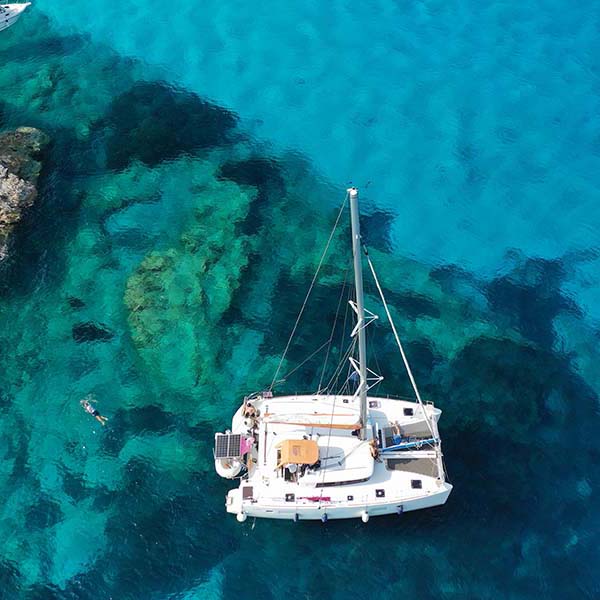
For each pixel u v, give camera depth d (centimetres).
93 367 3491
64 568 2995
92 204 4012
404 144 4288
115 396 3419
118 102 4447
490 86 4509
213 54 4666
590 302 3747
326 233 3934
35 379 3472
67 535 3067
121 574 2980
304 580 2953
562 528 3077
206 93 4494
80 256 3819
